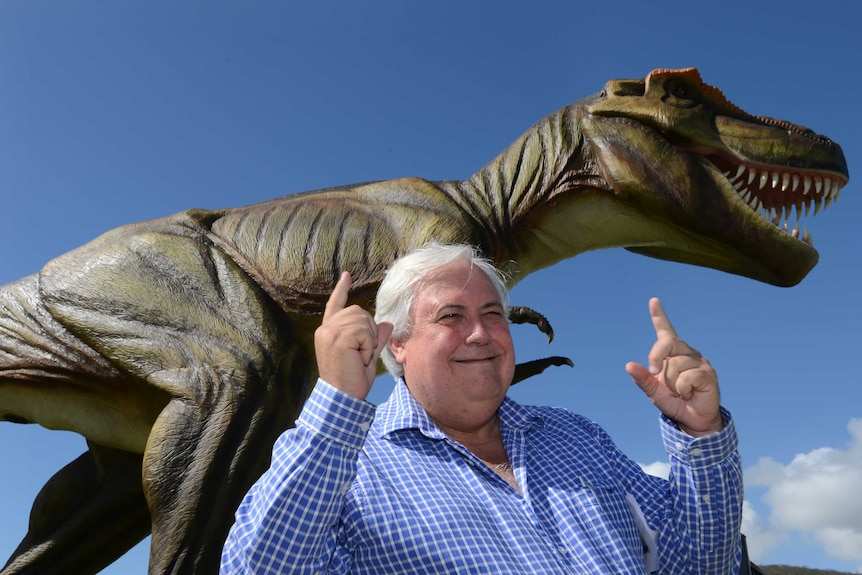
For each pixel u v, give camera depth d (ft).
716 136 19.21
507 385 8.97
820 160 19.25
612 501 8.78
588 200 19.36
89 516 19.76
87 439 19.75
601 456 9.21
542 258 20.07
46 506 19.90
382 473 8.14
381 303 9.31
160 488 15.11
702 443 8.69
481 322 8.91
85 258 18.02
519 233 19.61
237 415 15.80
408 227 18.22
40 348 17.74
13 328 18.10
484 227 19.21
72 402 18.08
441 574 7.52
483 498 8.22
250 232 18.34
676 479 8.93
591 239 19.94
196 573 14.70
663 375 8.66
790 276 19.16
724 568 8.80
